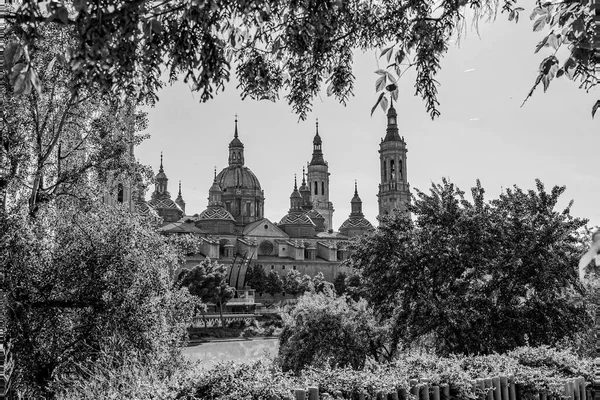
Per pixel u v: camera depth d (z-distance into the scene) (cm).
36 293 2358
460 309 3281
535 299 3269
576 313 3231
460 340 3189
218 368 1063
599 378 1220
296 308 4481
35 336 2308
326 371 1155
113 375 2109
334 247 16400
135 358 2338
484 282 3344
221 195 17525
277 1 859
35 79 635
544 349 1692
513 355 1650
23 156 2455
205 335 10462
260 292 14888
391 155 17500
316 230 19150
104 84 753
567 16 787
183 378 1055
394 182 17388
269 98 1120
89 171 2980
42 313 2341
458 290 3306
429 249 3356
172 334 2908
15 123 2411
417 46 1016
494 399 1302
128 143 3014
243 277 14562
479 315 3219
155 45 773
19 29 652
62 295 2423
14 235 2316
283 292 14750
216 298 11419
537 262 3234
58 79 2509
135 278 2536
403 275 3422
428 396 1175
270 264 15562
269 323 11856
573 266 3206
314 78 1110
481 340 3164
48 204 2756
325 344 4222
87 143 2972
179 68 882
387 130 17775
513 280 3338
